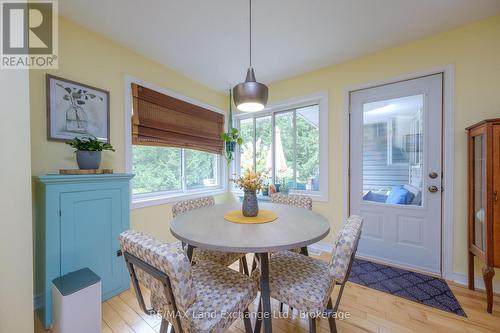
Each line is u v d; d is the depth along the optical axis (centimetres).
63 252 146
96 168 168
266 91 153
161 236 251
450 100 193
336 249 97
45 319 139
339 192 257
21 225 113
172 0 156
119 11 167
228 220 141
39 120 158
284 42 212
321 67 264
